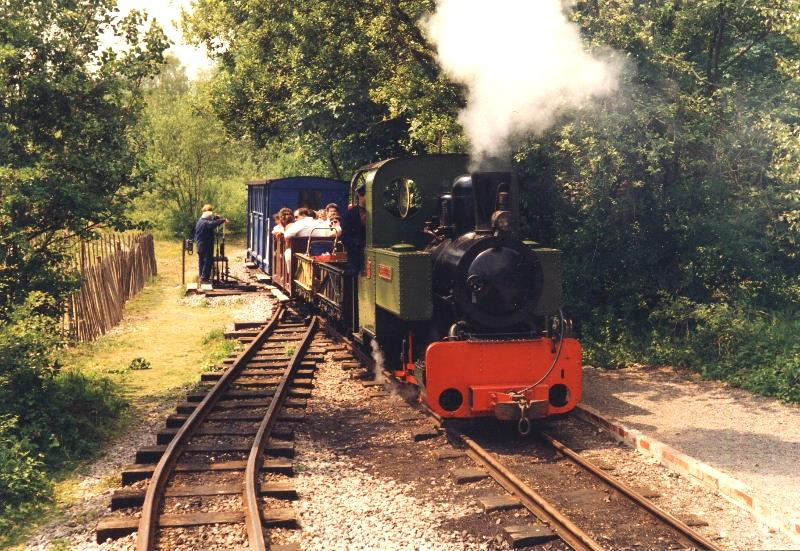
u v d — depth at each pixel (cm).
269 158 4300
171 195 3706
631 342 1166
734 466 684
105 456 754
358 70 1565
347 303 1194
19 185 855
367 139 1842
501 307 785
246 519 559
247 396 937
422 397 860
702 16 1161
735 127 1160
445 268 824
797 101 1162
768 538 533
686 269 1203
